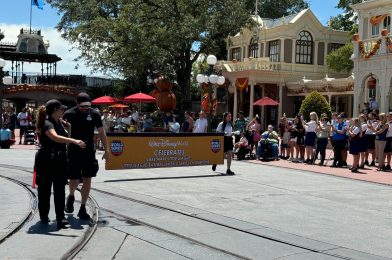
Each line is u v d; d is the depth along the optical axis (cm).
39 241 666
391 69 2841
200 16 3291
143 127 2536
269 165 1873
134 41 3281
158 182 1309
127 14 3434
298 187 1285
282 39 4147
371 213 955
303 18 4200
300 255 642
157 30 3284
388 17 3119
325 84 3734
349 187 1318
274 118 4291
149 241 701
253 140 2119
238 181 1370
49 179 759
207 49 3641
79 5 4297
